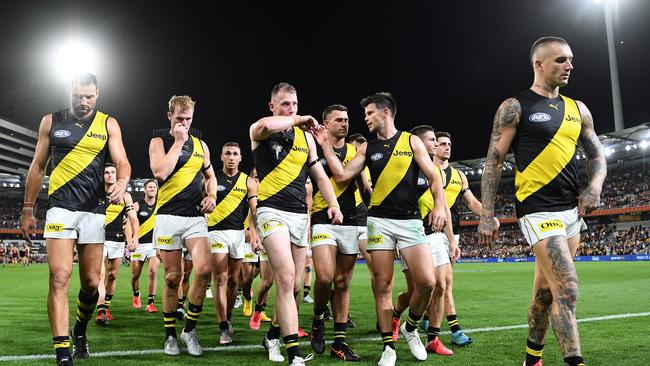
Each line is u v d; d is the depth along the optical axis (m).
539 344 4.05
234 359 4.91
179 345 5.62
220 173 7.38
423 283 4.66
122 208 8.49
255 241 7.07
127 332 6.59
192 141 5.77
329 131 6.10
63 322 4.33
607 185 43.00
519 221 4.04
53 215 4.46
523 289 12.62
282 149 4.73
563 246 3.76
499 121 4.07
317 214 5.37
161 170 5.14
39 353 5.16
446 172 6.52
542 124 3.94
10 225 50.91
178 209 5.48
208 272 5.32
